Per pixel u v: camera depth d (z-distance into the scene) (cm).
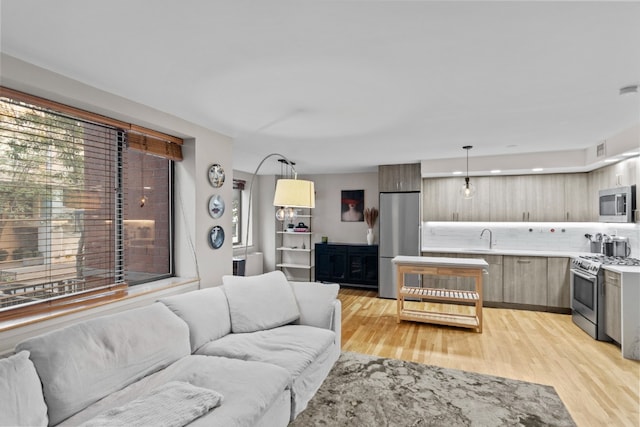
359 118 325
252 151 492
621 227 467
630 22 161
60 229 245
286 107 293
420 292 467
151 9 152
